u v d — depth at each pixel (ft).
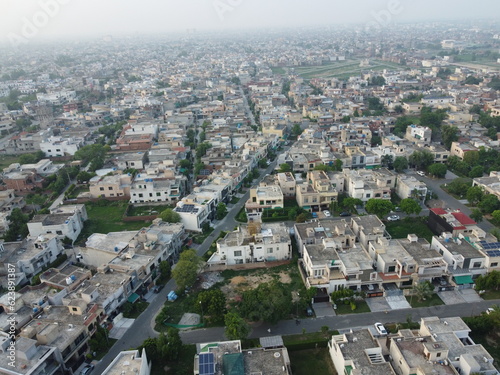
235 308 377.91
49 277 403.54
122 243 456.04
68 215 536.01
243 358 290.76
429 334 299.58
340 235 444.14
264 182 620.49
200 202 555.28
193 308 384.27
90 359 325.01
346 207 571.69
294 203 603.26
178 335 333.42
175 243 472.44
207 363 275.39
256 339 336.29
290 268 442.91
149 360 315.37
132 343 342.85
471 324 330.95
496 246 409.49
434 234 501.15
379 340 315.37
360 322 355.77
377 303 378.73
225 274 438.40
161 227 492.54
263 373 277.03
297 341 333.21
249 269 445.78
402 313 364.79
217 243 451.12
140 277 405.80
